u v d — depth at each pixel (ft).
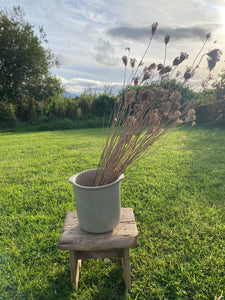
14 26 55.93
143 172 13.64
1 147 23.18
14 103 53.62
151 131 5.49
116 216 5.52
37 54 58.54
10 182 13.12
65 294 5.74
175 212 9.18
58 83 64.13
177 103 5.07
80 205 5.29
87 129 39.17
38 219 8.89
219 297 5.28
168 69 5.03
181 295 5.52
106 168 5.67
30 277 6.27
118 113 5.80
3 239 7.87
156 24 5.05
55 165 15.88
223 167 14.08
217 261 6.42
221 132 26.84
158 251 7.00
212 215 8.72
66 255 7.03
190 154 17.43
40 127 41.81
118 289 5.85
